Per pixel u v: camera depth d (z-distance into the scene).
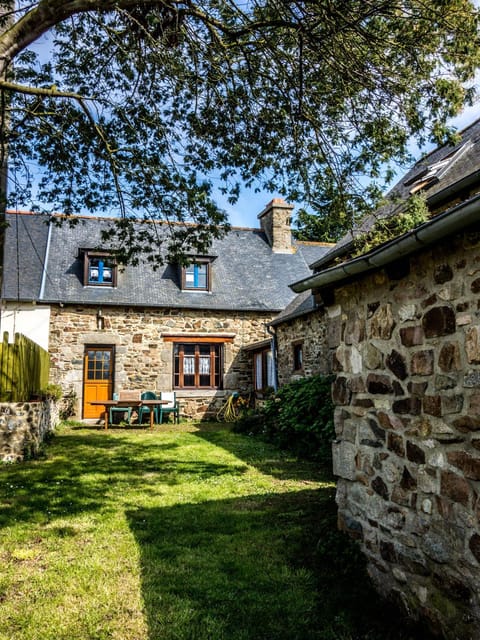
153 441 9.38
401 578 2.84
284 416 8.51
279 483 5.88
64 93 4.36
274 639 2.56
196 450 8.31
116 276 13.74
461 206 2.10
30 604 2.93
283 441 8.50
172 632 2.61
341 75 4.58
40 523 4.40
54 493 5.44
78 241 14.48
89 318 13.27
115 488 5.68
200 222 5.83
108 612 2.83
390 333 3.07
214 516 4.59
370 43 4.29
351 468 3.47
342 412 3.63
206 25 4.73
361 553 3.31
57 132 4.82
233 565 3.48
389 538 2.99
